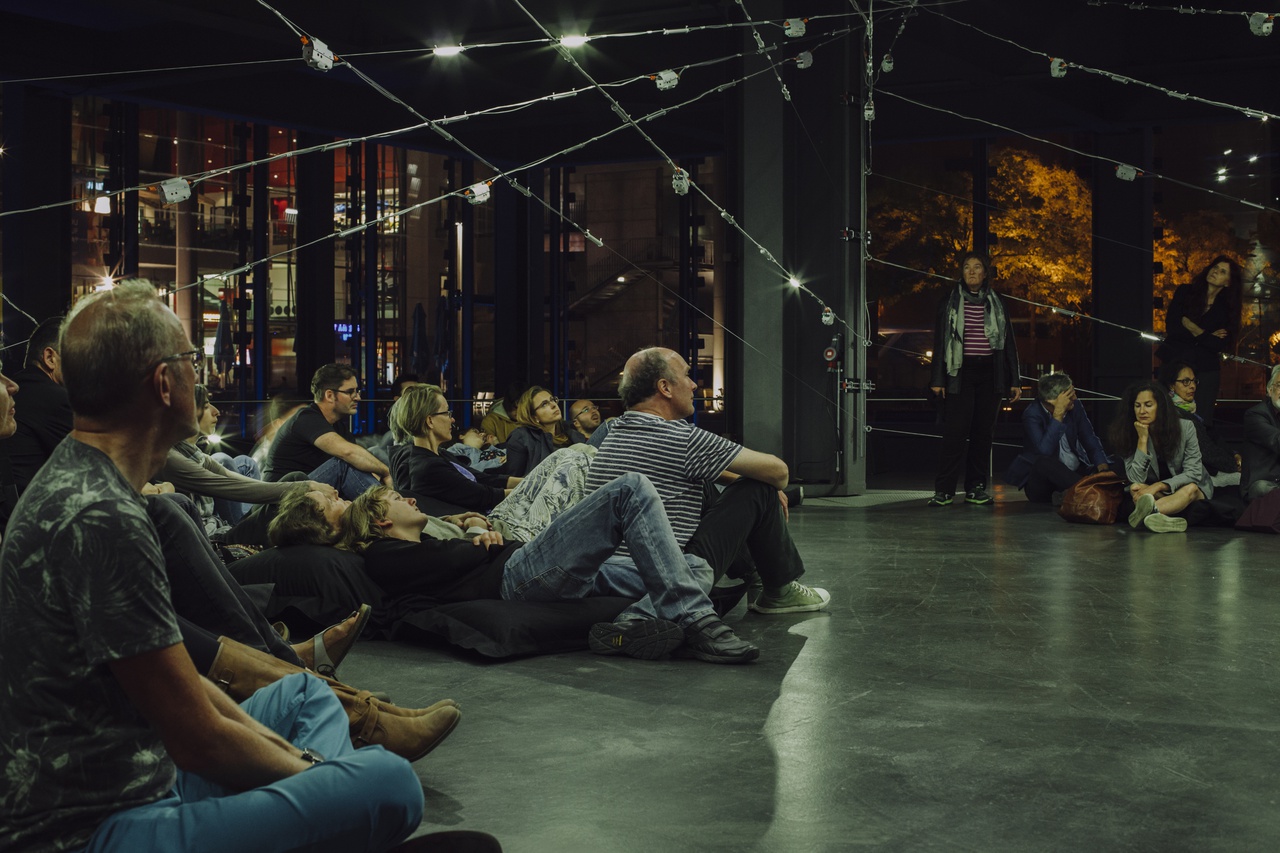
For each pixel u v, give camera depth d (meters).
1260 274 15.94
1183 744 2.78
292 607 3.99
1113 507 7.79
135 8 9.61
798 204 9.70
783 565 4.44
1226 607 4.66
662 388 4.19
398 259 16.77
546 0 10.50
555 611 3.86
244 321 14.98
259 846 1.51
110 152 13.30
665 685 3.39
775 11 9.45
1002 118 13.92
